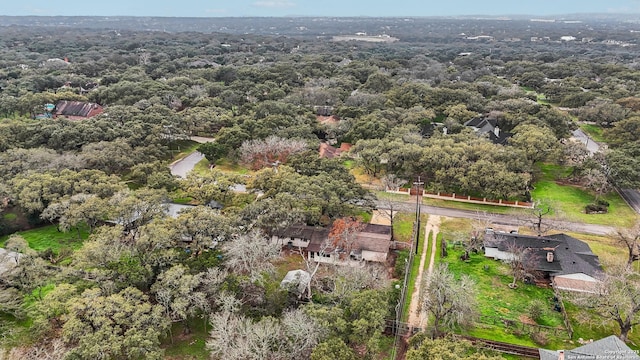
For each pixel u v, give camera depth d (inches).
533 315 2066.9
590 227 2982.3
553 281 2304.4
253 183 2977.4
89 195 2711.6
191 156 4192.9
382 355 1834.4
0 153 3270.2
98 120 4065.0
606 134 4507.9
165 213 2674.7
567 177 3814.0
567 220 3061.0
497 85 6387.8
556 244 2529.5
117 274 1959.9
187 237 2321.6
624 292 1891.0
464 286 1996.8
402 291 2167.8
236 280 1973.4
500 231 2790.4
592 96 5703.7
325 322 1697.8
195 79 6491.1
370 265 2421.3
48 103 5142.7
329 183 2886.3
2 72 6422.2
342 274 2117.4
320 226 2758.4
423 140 3919.8
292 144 3759.8
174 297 1852.9
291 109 4931.1
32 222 2829.7
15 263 2126.0
